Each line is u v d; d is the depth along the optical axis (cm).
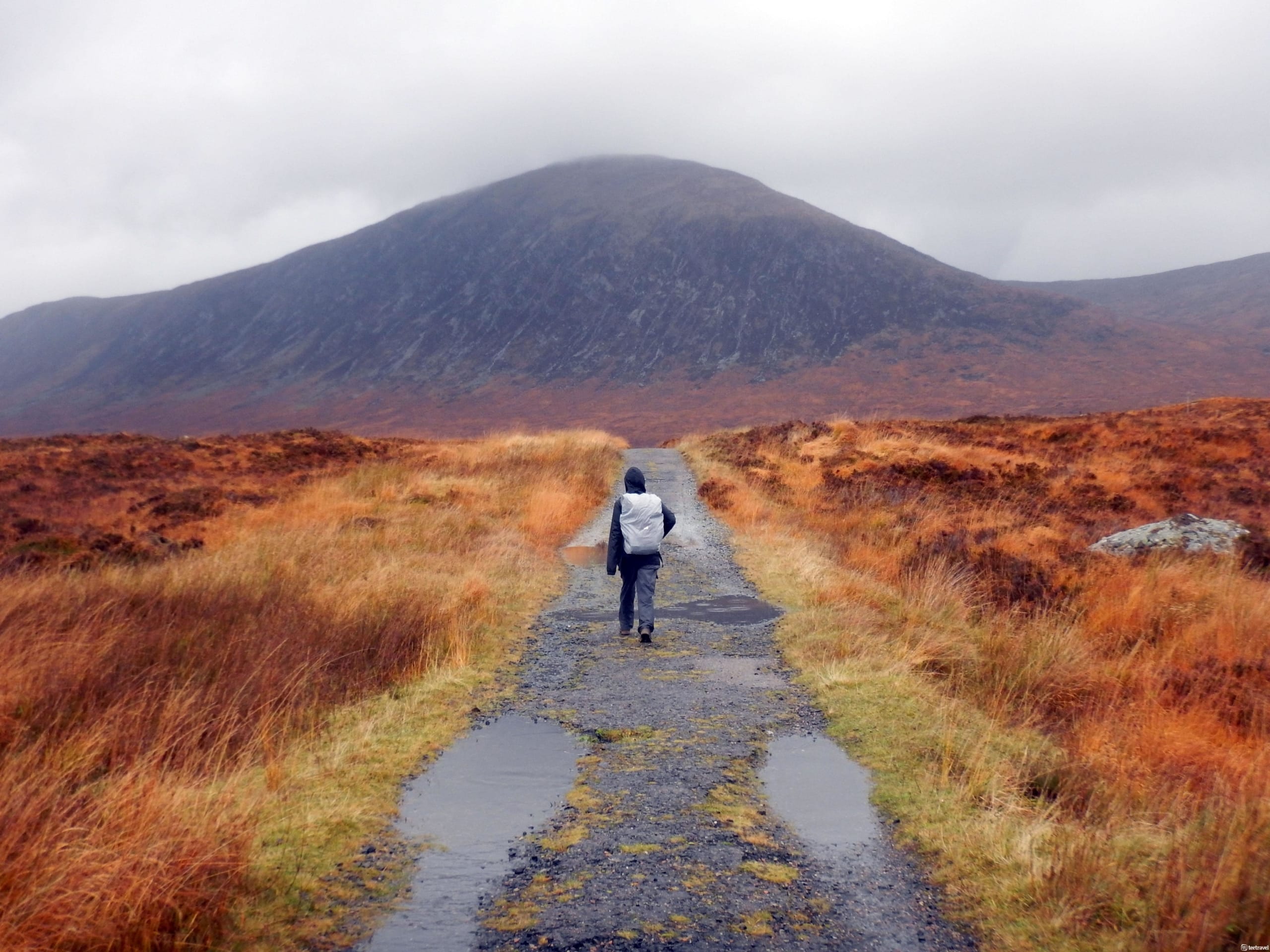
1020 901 360
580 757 550
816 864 403
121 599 888
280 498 1981
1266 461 2606
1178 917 327
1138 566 1210
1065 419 3503
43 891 323
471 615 912
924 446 2605
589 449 2780
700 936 340
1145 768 537
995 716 636
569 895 374
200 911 339
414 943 337
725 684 715
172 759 502
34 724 545
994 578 1127
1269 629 922
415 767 531
